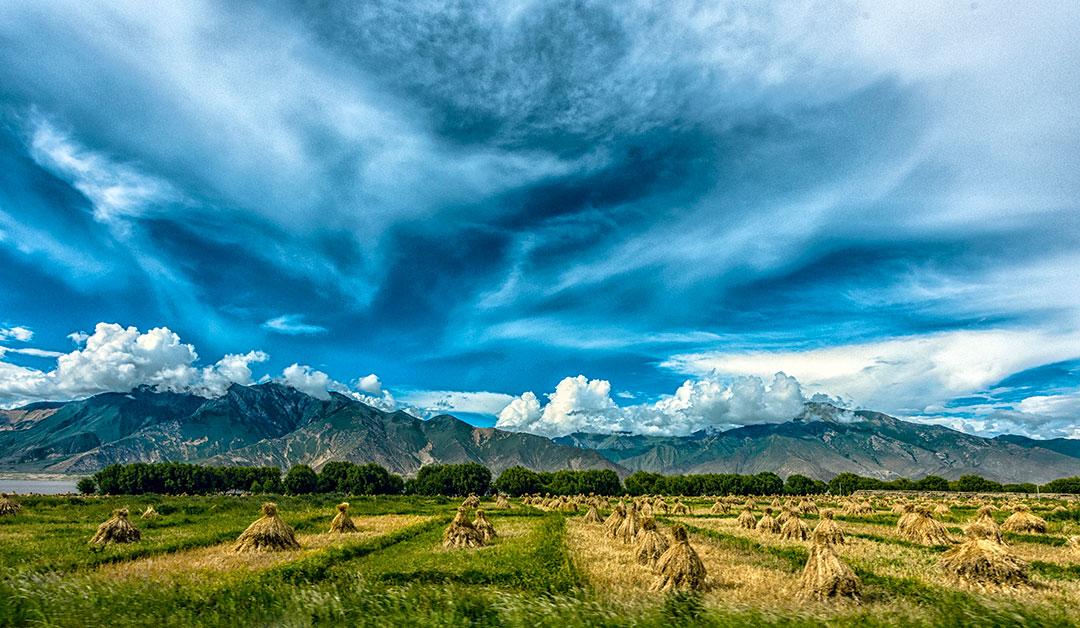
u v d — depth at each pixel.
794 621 16.58
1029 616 16.67
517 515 77.81
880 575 27.81
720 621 16.59
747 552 39.84
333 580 25.69
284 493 149.62
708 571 29.27
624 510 52.09
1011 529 51.34
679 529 26.11
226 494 138.00
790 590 24.52
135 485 137.12
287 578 25.61
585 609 17.27
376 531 50.50
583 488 166.00
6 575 22.73
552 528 51.00
